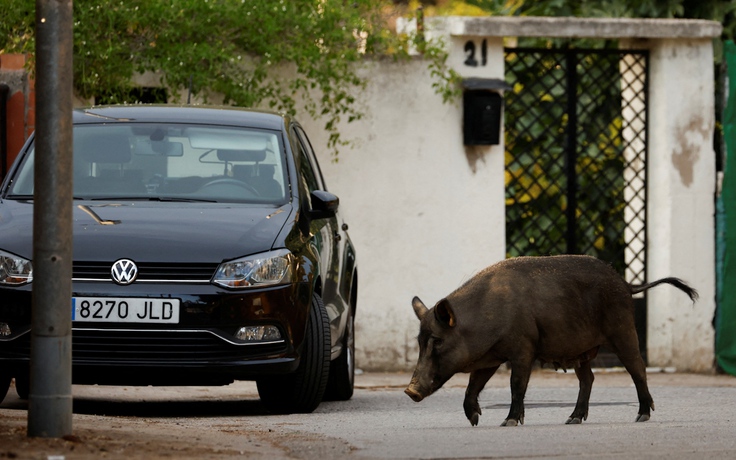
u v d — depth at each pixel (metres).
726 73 47.78
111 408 30.17
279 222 27.66
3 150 39.75
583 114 48.41
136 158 29.59
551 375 45.75
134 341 25.77
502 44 45.75
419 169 45.31
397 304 45.31
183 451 18.84
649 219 48.28
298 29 42.72
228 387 38.47
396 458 18.95
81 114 31.00
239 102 42.12
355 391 38.47
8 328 26.03
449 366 24.22
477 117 45.12
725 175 47.59
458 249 45.62
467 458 18.94
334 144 44.06
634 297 48.22
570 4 53.12
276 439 21.56
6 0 40.09
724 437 21.81
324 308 28.55
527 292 24.48
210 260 26.11
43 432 19.17
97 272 25.88
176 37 41.50
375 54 44.97
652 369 47.31
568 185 48.25
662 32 46.78
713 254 47.78
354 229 44.91
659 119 47.88
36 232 19.11
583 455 19.28
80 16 40.41
